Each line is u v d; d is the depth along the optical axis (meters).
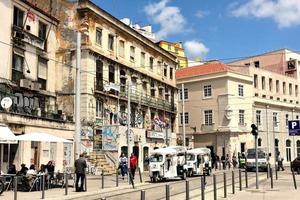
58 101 38.97
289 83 74.69
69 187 24.73
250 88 64.00
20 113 29.41
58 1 40.44
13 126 28.33
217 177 34.25
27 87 32.97
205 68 64.44
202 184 16.48
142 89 48.66
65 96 38.91
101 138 39.62
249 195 19.81
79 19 39.66
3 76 31.12
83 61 38.84
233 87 61.34
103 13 41.59
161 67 54.31
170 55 56.84
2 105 27.86
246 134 61.78
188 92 65.19
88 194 21.33
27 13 34.38
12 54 32.34
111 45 43.28
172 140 53.31
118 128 39.50
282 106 69.94
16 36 32.69
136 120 46.22
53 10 40.53
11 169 25.53
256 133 22.53
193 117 64.06
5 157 28.83
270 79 70.31
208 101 62.53
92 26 39.97
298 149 72.38
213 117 61.69
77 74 27.30
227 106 60.06
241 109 61.94
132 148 42.72
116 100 42.75
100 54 40.50
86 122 37.69
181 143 56.00
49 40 38.31
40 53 36.47
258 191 21.59
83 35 39.12
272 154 66.38
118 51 44.16
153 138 47.62
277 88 71.81
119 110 43.12
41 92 36.12
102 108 40.66
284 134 69.81
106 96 41.09
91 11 39.72
